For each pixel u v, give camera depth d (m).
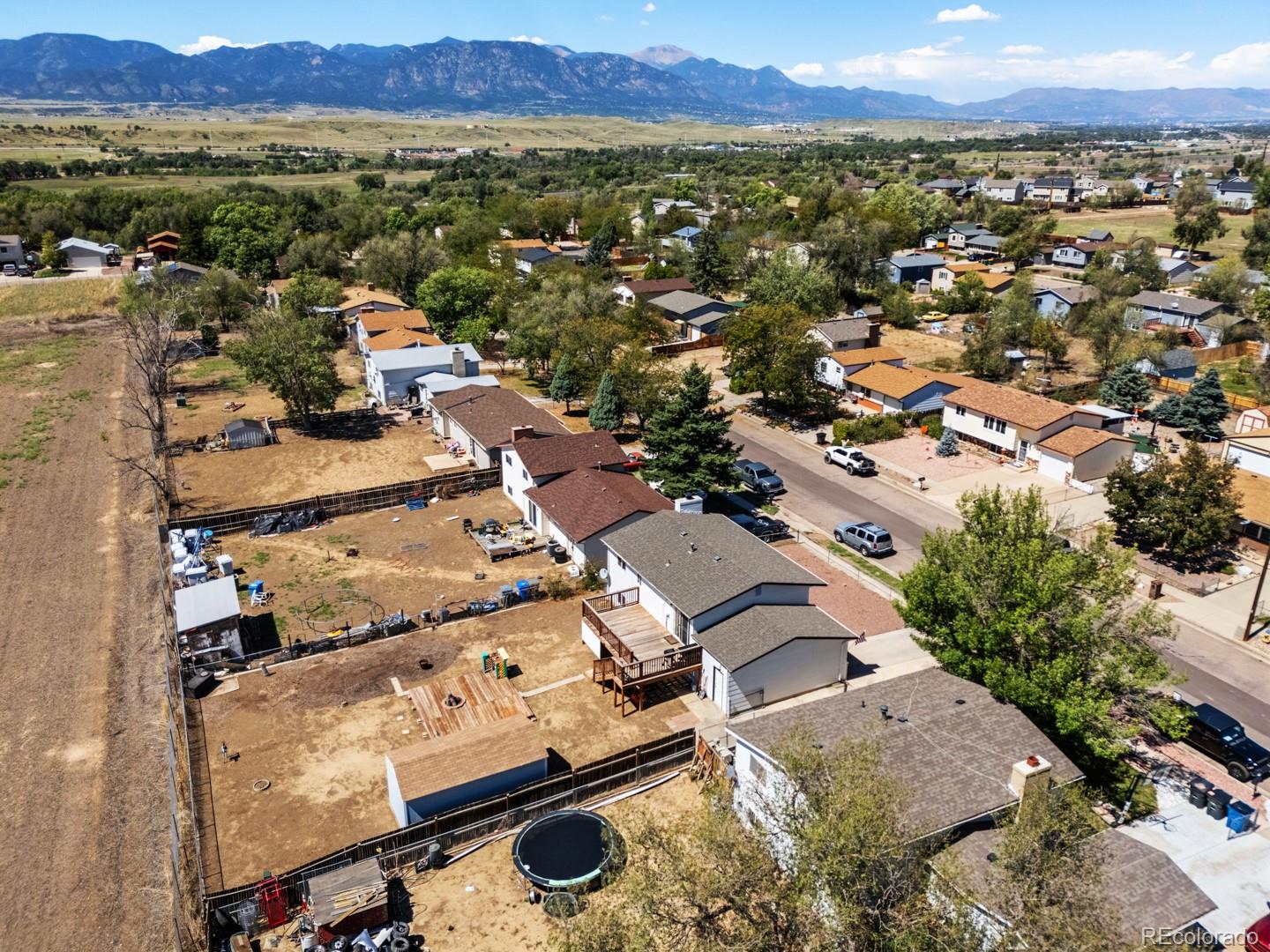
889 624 43.47
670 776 33.03
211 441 68.31
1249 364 86.81
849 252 120.31
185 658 38.78
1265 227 138.12
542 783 31.00
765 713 36.12
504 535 52.31
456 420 65.38
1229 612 43.97
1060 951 18.38
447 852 29.22
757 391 83.06
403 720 35.97
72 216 154.12
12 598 45.81
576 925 21.39
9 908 27.23
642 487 52.91
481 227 139.75
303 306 102.06
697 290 122.25
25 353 95.00
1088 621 30.62
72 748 34.53
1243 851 28.80
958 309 115.94
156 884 28.14
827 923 20.31
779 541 52.50
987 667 32.16
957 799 25.98
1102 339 84.81
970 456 66.62
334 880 26.50
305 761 33.56
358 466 63.78
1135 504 48.94
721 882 20.77
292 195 167.88
